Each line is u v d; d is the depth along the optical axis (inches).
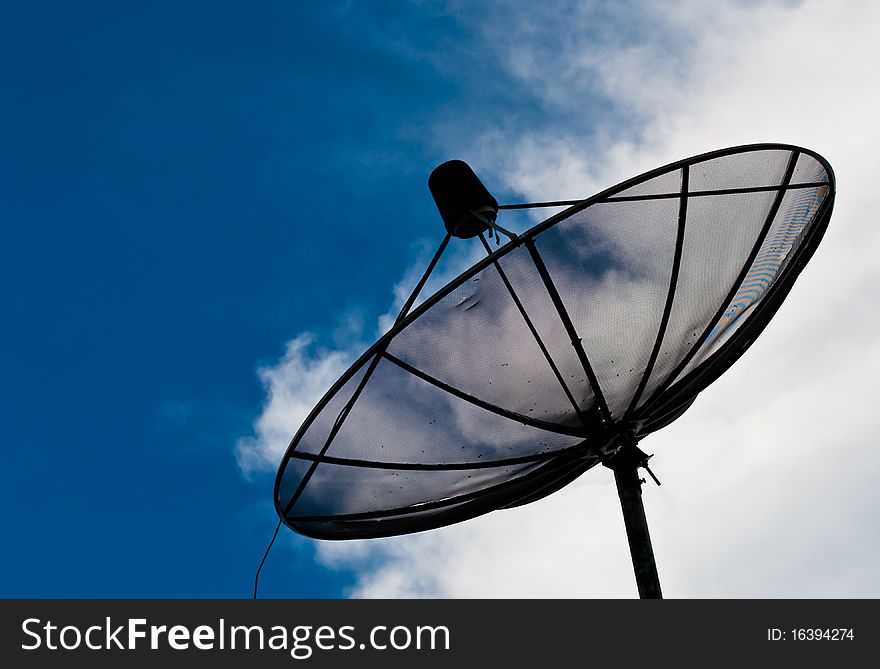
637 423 439.8
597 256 413.7
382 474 467.5
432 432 457.1
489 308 416.8
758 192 419.8
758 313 441.1
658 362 434.6
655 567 402.3
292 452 437.1
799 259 433.4
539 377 435.5
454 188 460.1
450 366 434.0
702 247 421.1
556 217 398.0
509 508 489.7
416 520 480.4
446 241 462.3
